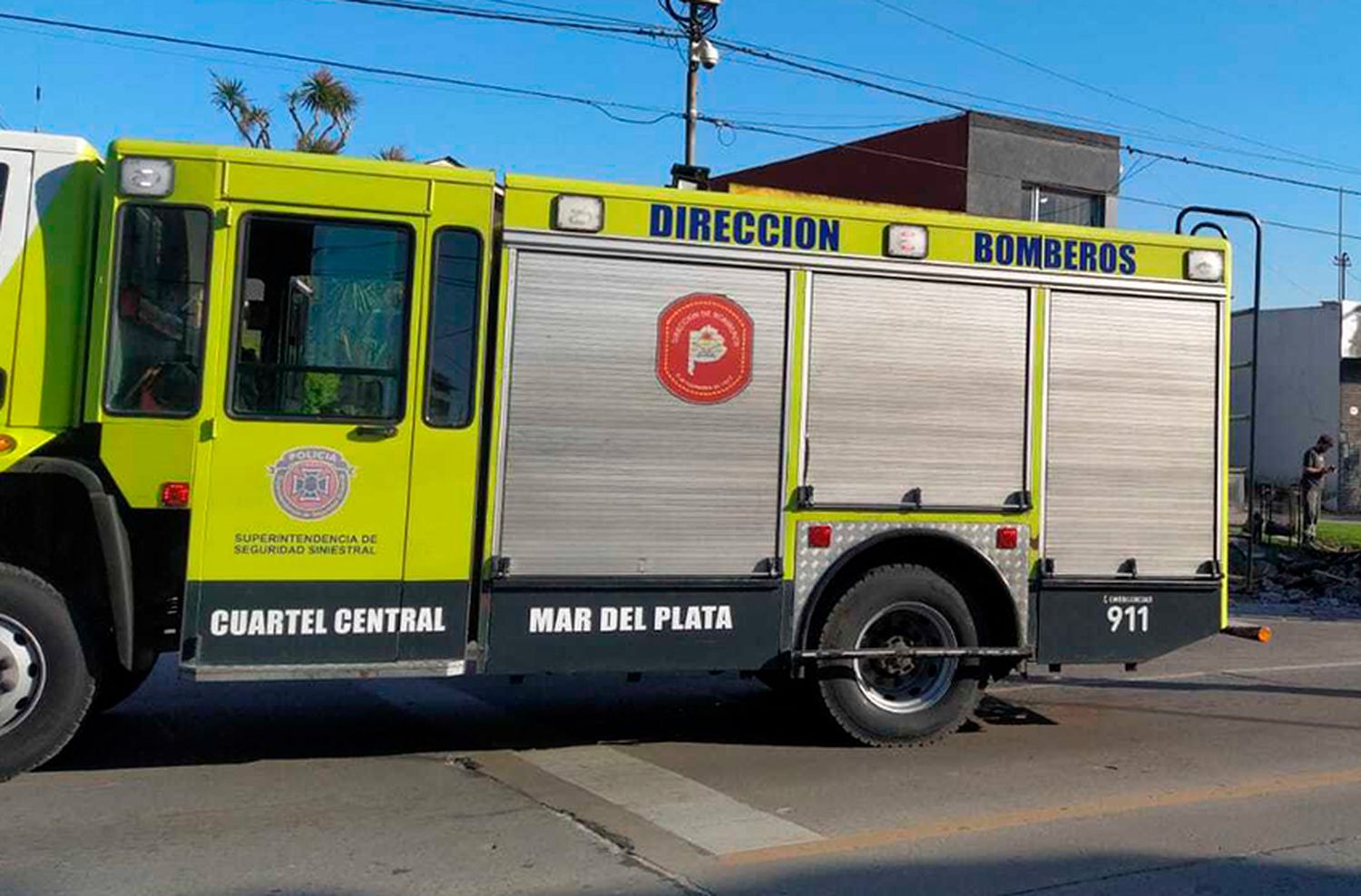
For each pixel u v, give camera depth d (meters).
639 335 6.71
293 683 9.17
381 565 6.34
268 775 6.57
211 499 6.12
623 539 6.69
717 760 7.05
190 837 5.50
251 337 6.21
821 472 6.99
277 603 6.20
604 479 6.66
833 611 7.09
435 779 6.55
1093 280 7.45
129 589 6.14
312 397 6.27
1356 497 34.22
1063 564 7.41
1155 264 7.57
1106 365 7.48
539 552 6.57
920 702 7.41
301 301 6.27
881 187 28.95
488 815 5.89
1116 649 7.52
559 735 7.64
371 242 6.36
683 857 5.31
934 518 7.17
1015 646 7.34
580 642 6.64
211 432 6.12
